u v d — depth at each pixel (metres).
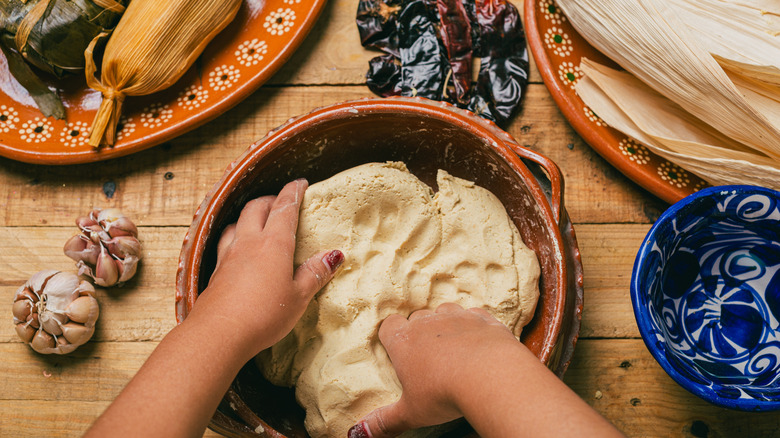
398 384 0.81
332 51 1.07
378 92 1.06
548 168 0.83
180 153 1.05
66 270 1.02
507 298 0.84
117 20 0.99
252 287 0.69
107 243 0.97
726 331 0.92
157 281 1.02
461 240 0.86
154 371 0.53
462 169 0.94
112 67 0.96
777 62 0.92
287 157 0.88
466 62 1.04
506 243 0.86
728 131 0.96
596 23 0.97
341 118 0.84
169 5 0.95
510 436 0.47
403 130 0.89
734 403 0.77
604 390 1.00
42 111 1.02
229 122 1.06
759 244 0.91
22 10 0.96
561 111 1.05
